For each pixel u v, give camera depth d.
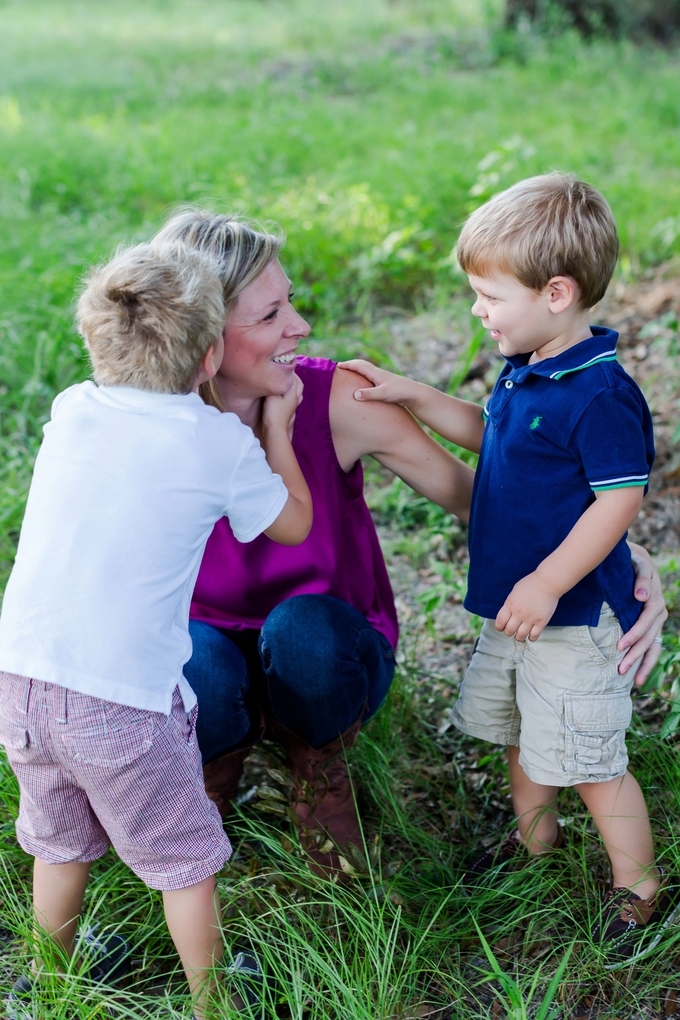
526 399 2.09
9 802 2.42
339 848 2.29
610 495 1.98
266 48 14.53
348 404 2.27
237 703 2.23
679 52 12.90
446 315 5.21
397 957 2.11
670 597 3.15
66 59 13.70
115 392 1.93
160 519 1.85
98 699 1.79
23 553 1.88
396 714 2.81
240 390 2.15
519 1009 1.83
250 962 2.07
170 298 1.86
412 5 17.84
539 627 2.06
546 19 13.72
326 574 2.32
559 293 2.04
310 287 5.56
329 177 7.27
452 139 8.09
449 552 3.64
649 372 4.52
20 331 4.85
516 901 2.27
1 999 2.02
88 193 7.21
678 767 2.44
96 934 2.18
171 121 9.38
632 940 2.14
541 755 2.19
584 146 7.68
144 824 1.89
